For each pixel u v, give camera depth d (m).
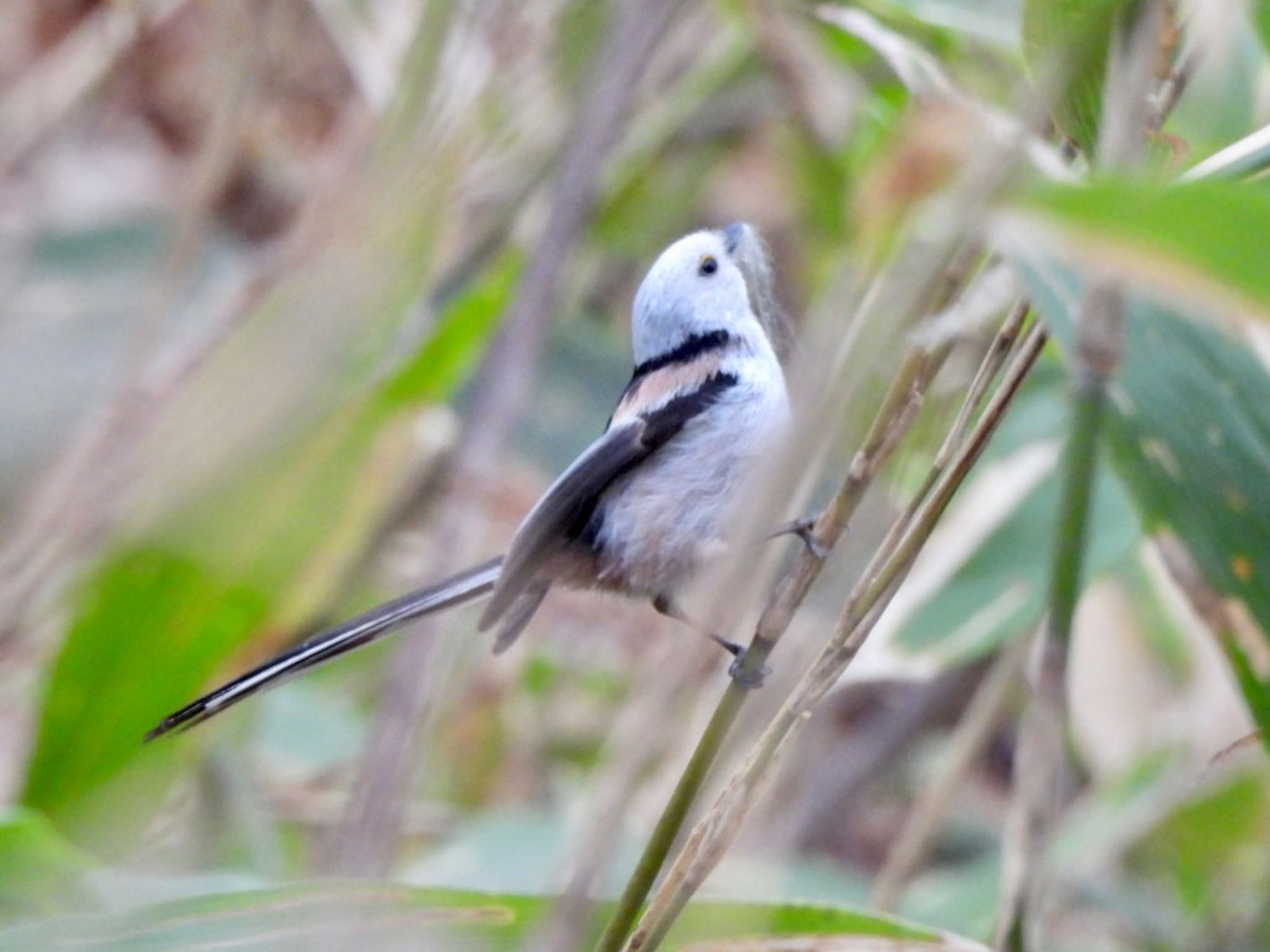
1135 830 4.14
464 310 4.08
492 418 4.07
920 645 4.10
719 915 3.96
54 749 4.07
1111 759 4.17
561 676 4.21
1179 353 3.95
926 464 3.97
